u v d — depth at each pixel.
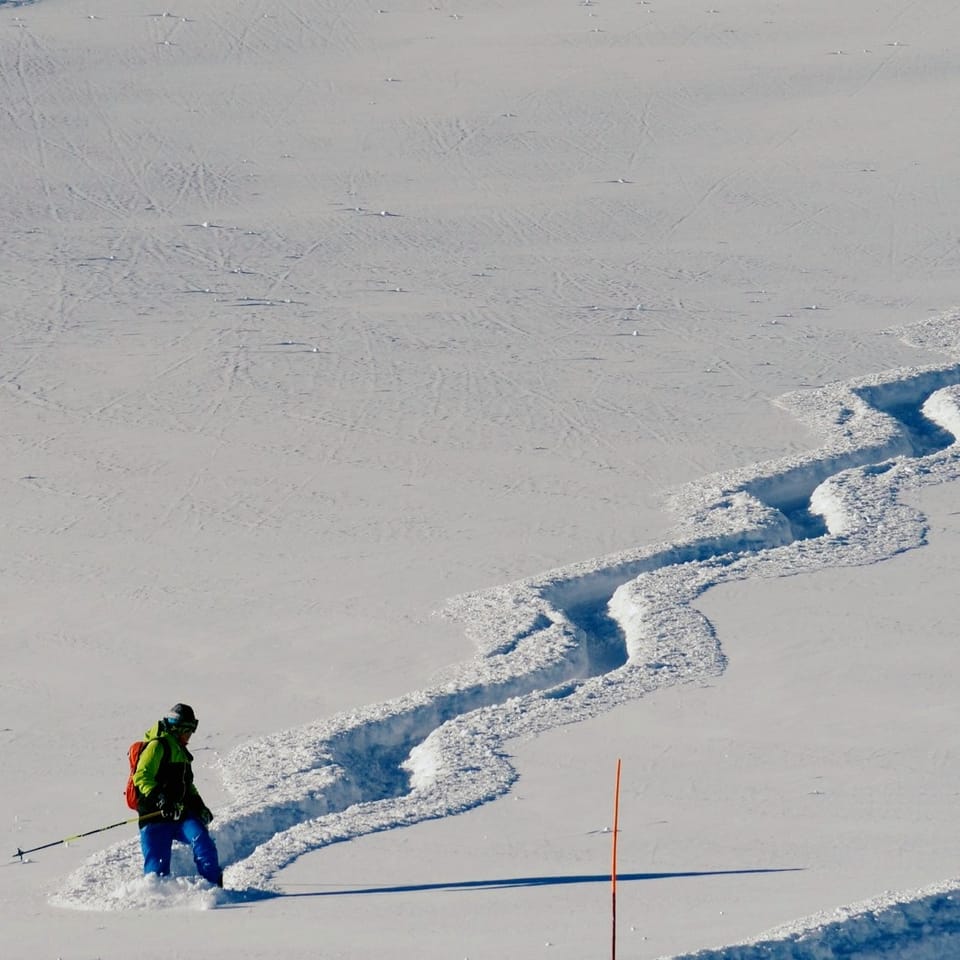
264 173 167.75
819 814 35.72
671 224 146.62
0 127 183.38
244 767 43.22
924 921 28.61
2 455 80.12
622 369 97.00
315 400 90.12
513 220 148.38
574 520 68.00
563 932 28.27
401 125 185.75
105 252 134.50
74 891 33.72
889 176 162.62
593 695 46.19
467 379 94.81
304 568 63.00
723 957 26.53
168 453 80.12
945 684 45.94
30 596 60.69
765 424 83.56
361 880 32.56
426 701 47.44
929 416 85.31
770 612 53.62
